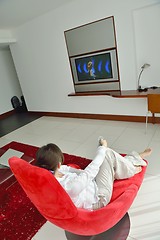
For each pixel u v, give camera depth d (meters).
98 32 3.13
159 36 2.68
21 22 3.86
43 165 1.00
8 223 1.58
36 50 4.13
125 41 2.93
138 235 1.32
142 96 2.71
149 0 2.52
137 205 1.57
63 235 1.42
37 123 4.34
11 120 4.94
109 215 1.02
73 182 1.06
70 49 3.58
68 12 3.29
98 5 2.95
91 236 1.33
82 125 3.71
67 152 2.67
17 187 2.03
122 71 3.16
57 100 4.40
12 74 5.69
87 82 3.66
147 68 2.94
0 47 4.91
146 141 2.61
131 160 1.42
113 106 3.55
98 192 1.19
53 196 0.81
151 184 1.78
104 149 1.30
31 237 1.43
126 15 2.77
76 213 0.92
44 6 3.12
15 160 0.87
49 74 4.20
